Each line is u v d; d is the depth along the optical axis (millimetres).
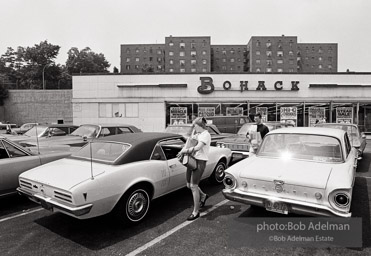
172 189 4758
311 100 20516
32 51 68625
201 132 4234
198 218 4234
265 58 85938
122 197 3834
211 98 20797
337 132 4594
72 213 3311
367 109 20875
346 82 20391
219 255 3123
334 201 3273
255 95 20703
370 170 7758
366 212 4375
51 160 5387
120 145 4363
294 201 3465
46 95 31812
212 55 97188
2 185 4602
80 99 20938
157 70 99188
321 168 3826
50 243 3453
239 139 8453
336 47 95688
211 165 5852
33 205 4992
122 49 99375
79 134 9477
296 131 4723
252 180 3846
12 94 31688
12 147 5039
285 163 4148
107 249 3285
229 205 4820
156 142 4605
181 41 87875
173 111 20984
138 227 3926
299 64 94625
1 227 3977
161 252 3203
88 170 3857
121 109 21000
